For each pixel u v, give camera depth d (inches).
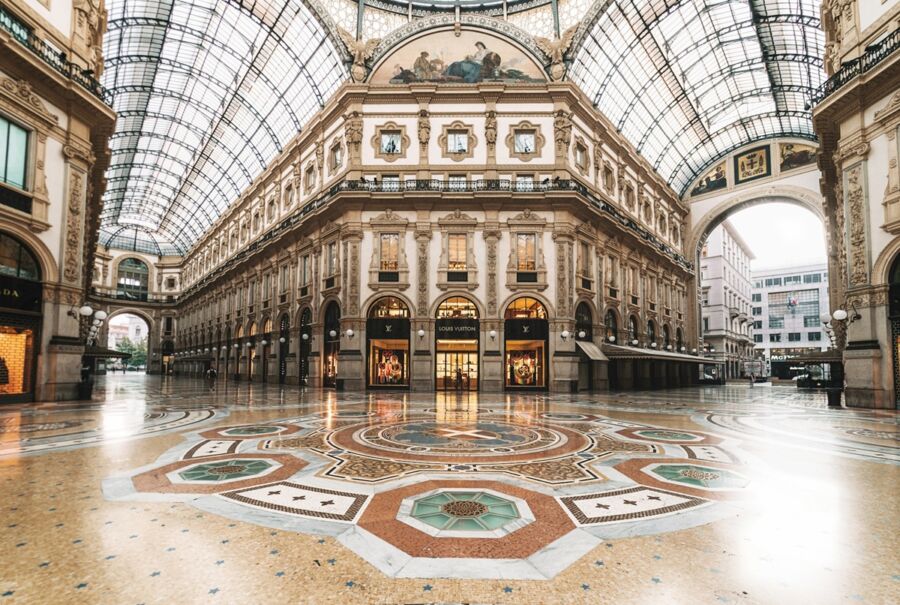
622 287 1204.5
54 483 217.9
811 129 1425.9
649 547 149.2
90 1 674.8
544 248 974.4
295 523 168.9
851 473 244.7
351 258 970.7
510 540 154.5
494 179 992.9
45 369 599.2
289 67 1214.3
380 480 229.3
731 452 301.9
